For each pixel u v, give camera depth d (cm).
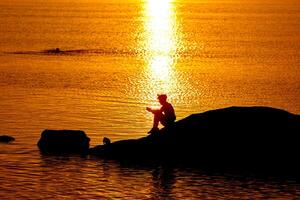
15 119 5150
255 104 6278
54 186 3291
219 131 3922
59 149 4053
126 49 12619
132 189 3275
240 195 3184
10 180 3384
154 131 4003
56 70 9069
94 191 3225
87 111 5581
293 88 7406
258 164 3775
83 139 4097
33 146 4138
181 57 11131
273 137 3869
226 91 7119
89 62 10219
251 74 8788
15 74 8544
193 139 3919
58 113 5462
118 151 3944
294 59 10881
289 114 3997
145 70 9169
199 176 3522
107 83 7700
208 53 11888
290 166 3741
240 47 13138
